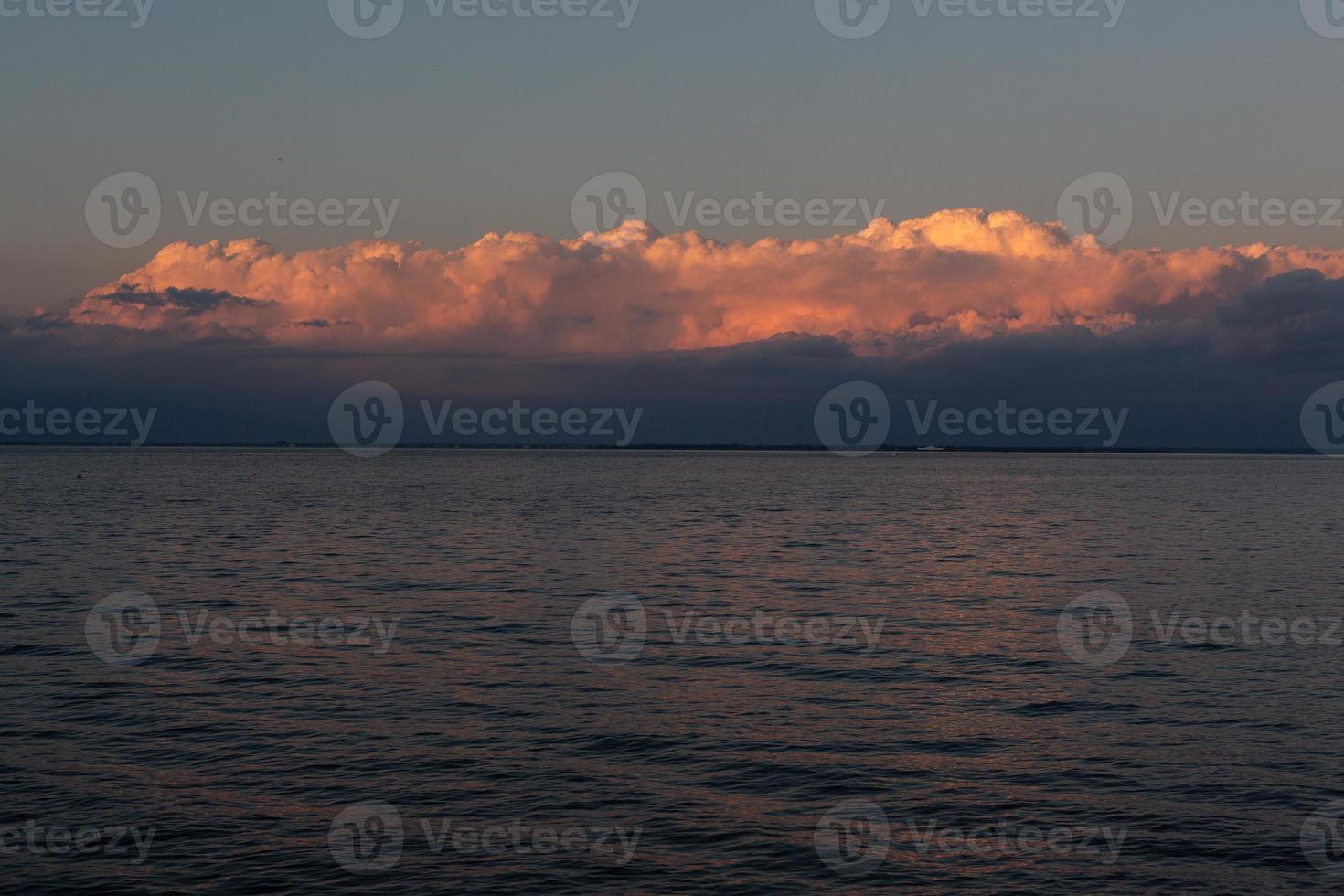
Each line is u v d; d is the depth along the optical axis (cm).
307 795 1800
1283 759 1991
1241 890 1475
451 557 5300
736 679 2609
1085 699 2412
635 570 4812
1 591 3984
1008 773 1923
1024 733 2156
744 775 1909
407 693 2452
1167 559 5338
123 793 1800
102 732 2125
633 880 1498
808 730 2177
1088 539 6412
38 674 2603
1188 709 2336
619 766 1953
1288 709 2325
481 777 1892
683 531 6925
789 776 1905
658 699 2412
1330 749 2048
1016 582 4406
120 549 5550
